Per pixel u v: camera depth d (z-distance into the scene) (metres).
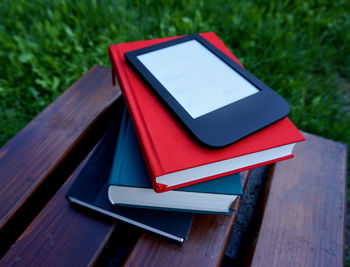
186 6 2.09
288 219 0.62
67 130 0.76
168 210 0.55
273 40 1.92
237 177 0.53
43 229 0.56
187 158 0.47
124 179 0.49
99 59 1.74
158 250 0.53
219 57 0.69
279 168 0.72
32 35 1.78
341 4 2.43
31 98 1.57
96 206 0.55
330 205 0.65
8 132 1.40
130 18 2.02
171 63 0.66
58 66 1.65
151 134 0.50
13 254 0.53
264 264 0.56
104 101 0.84
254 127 0.51
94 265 0.54
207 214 0.58
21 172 0.66
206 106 0.55
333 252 0.57
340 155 0.76
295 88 1.68
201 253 0.53
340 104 1.79
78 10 1.99
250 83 0.62
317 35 2.16
